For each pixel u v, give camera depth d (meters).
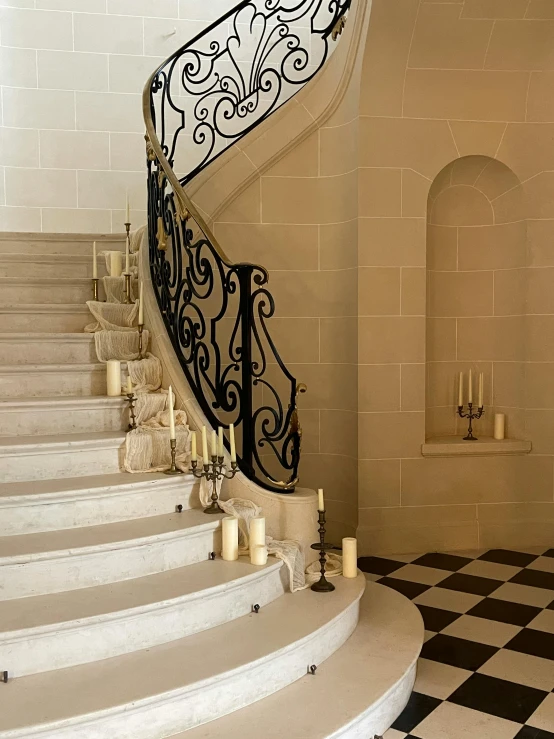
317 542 3.82
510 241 5.34
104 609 2.69
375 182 4.98
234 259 5.25
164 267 4.41
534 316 5.21
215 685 2.60
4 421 3.64
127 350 4.26
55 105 6.53
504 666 3.38
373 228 5.00
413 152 5.02
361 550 5.04
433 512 5.18
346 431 5.22
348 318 5.16
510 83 4.98
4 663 2.52
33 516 3.11
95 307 4.31
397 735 2.81
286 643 2.86
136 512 3.38
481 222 5.44
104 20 6.59
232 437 3.75
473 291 5.48
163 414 3.92
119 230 6.64
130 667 2.63
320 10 6.78
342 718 2.63
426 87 4.93
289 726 2.58
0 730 2.19
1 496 3.03
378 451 5.09
